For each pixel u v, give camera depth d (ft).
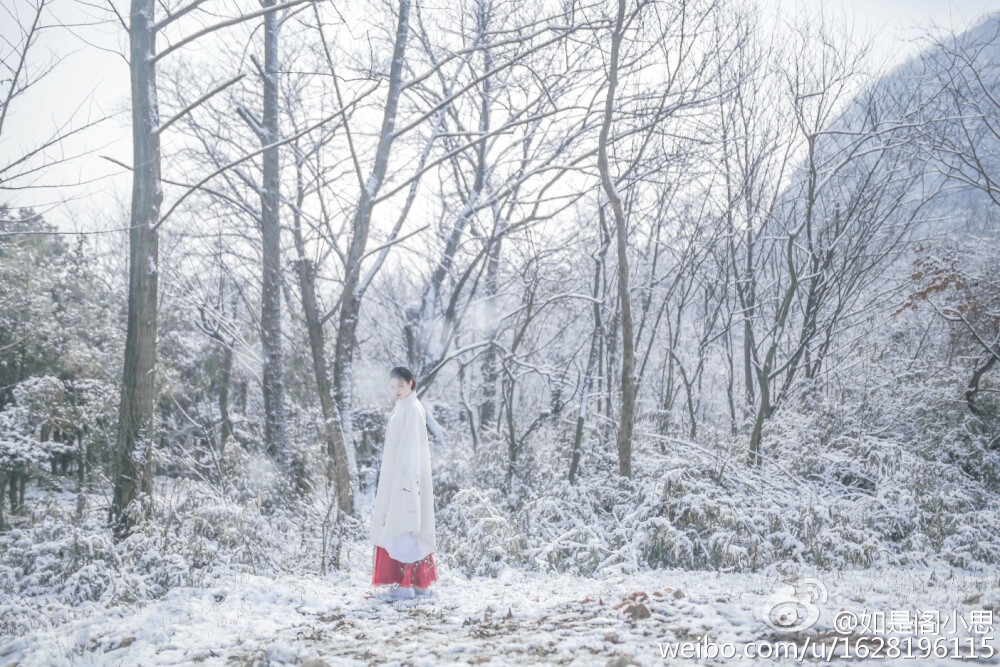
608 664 12.15
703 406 53.21
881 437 38.04
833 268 41.86
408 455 19.39
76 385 42.50
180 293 47.85
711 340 44.55
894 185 42.83
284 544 26.89
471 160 45.32
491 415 50.21
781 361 47.16
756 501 28.43
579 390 44.57
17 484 36.14
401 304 50.98
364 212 34.01
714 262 47.85
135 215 27.22
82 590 20.62
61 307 46.78
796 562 24.88
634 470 32.22
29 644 16.40
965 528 26.63
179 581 21.20
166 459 32.71
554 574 24.27
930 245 42.83
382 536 19.39
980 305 40.16
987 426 37.99
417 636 15.34
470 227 44.27
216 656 14.75
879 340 45.65
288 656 14.14
